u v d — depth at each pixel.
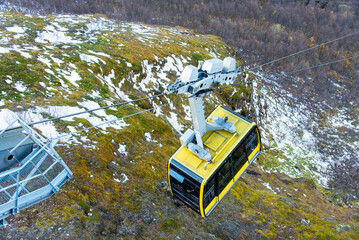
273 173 24.78
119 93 21.80
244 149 12.09
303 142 32.59
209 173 10.35
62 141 13.85
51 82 18.33
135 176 14.73
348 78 48.41
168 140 19.12
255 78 40.88
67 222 10.71
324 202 21.36
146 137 18.14
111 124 17.09
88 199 12.06
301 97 40.84
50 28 26.52
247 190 18.42
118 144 15.98
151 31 35.88
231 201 16.61
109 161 14.60
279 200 17.69
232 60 10.38
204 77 9.83
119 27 33.59
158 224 12.84
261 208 16.89
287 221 15.99
